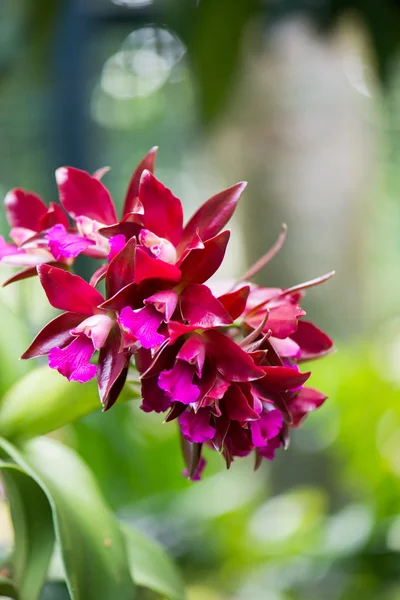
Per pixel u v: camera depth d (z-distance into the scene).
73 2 1.53
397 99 2.14
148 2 1.52
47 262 0.74
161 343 0.67
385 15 1.11
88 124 1.66
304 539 1.30
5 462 0.73
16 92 1.84
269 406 0.70
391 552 1.18
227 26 1.18
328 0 1.12
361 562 1.20
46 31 1.30
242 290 0.69
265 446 0.71
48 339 0.70
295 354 0.72
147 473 1.55
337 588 1.34
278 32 1.73
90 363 0.71
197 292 0.69
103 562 0.72
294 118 1.82
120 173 2.64
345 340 1.94
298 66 1.78
